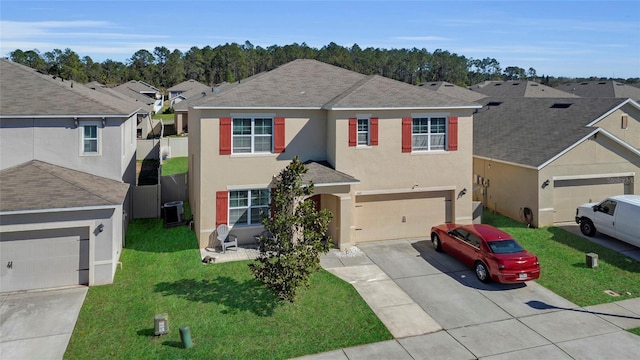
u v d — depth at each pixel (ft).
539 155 72.79
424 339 40.11
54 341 38.70
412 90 69.10
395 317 43.98
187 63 439.63
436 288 50.57
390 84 69.82
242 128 62.28
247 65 445.37
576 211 71.97
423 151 67.21
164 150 124.06
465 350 38.34
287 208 45.85
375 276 53.78
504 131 88.58
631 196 64.49
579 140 71.05
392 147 65.46
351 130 63.41
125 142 70.79
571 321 43.16
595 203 70.95
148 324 41.65
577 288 50.29
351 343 39.37
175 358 36.52
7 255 48.03
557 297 48.32
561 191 72.59
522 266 49.06
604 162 73.36
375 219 66.69
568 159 71.26
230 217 62.95
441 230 61.52
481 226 57.88
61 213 48.49
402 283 51.88
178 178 82.17
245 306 45.39
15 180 52.03
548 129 79.97
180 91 255.70
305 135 65.16
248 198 63.26
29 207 46.96
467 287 50.83
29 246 48.55
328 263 57.67
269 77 70.18
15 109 56.49
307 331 41.09
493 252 50.72
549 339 39.96
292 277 44.01
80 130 59.72
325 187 60.80
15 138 57.26
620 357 37.09
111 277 50.37
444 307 46.14
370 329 41.57
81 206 48.44
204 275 52.60
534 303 46.98
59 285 49.57
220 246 61.98
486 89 179.83
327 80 73.26
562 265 56.54
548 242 64.54
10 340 38.73
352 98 63.98
